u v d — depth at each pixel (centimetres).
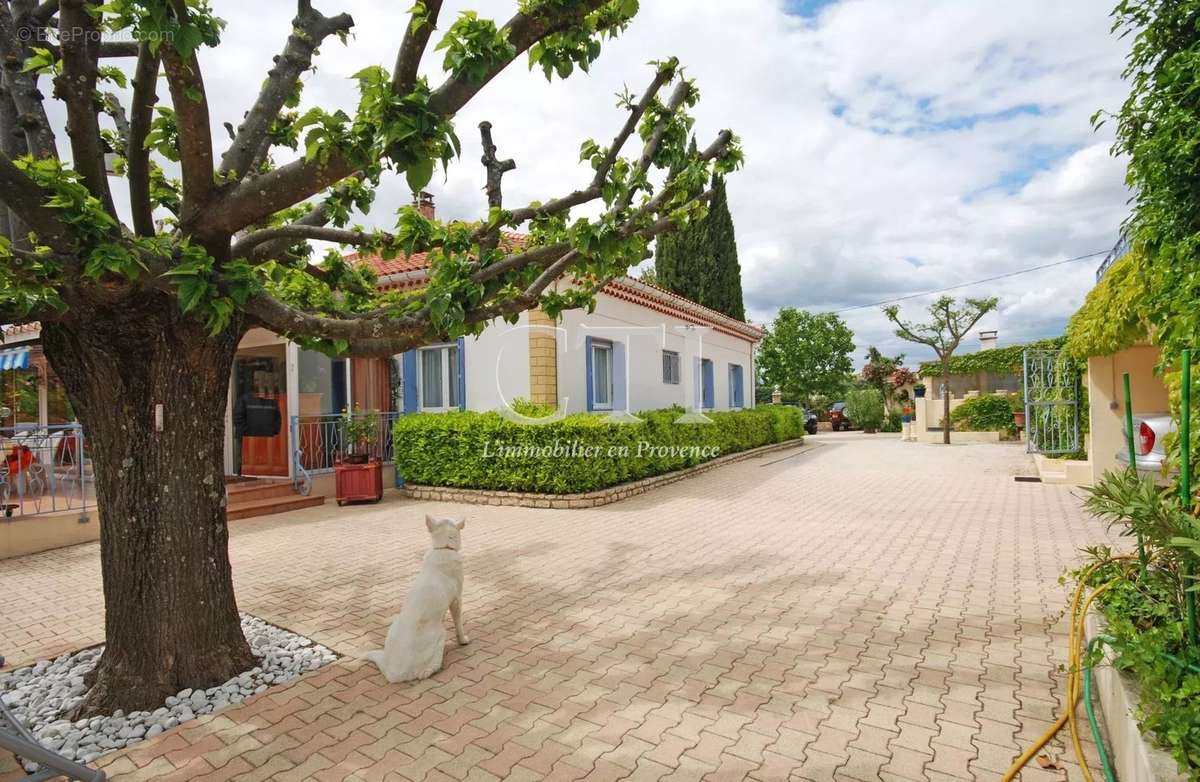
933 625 449
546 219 511
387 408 1245
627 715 334
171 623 375
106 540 379
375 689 376
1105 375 1016
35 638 492
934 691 349
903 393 3234
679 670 387
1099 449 1017
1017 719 317
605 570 618
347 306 551
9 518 757
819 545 702
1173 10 346
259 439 1172
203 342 380
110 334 362
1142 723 215
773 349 4003
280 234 407
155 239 335
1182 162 360
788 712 331
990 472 1312
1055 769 273
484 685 376
